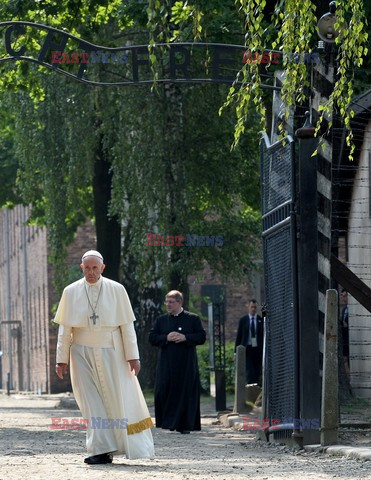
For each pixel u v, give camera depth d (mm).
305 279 40062
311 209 40188
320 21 40594
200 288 150125
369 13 55094
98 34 72562
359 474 29906
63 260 98562
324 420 38969
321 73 40625
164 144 81500
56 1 65875
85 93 85875
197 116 81625
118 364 34312
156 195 81562
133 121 81562
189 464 33969
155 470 31625
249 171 87125
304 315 39969
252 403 63344
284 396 41938
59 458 35781
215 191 83750
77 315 34281
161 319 55094
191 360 54344
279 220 42219
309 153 40250
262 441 44344
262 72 56375
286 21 32500
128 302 34656
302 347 39875
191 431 55875
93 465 33219
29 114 91062
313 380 39812
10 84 72438
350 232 70438
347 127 33781
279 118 43000
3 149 118812
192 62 76312
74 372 34375
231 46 44406
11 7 65500
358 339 68562
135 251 83750
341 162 65750
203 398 93812
